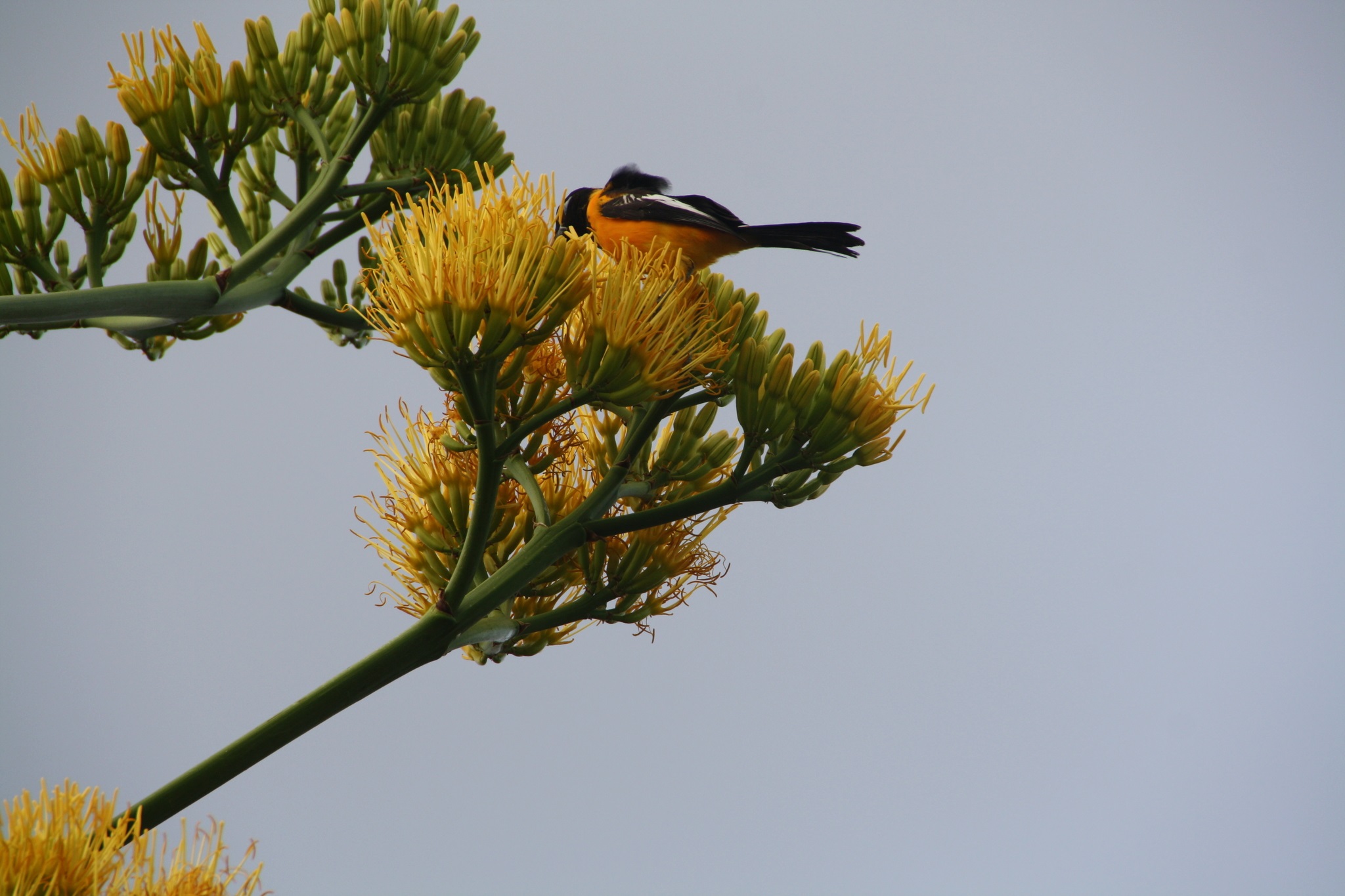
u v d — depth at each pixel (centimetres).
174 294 887
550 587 887
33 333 894
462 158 894
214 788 873
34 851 865
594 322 874
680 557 885
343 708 876
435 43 889
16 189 888
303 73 891
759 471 881
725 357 879
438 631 877
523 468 884
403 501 887
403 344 873
